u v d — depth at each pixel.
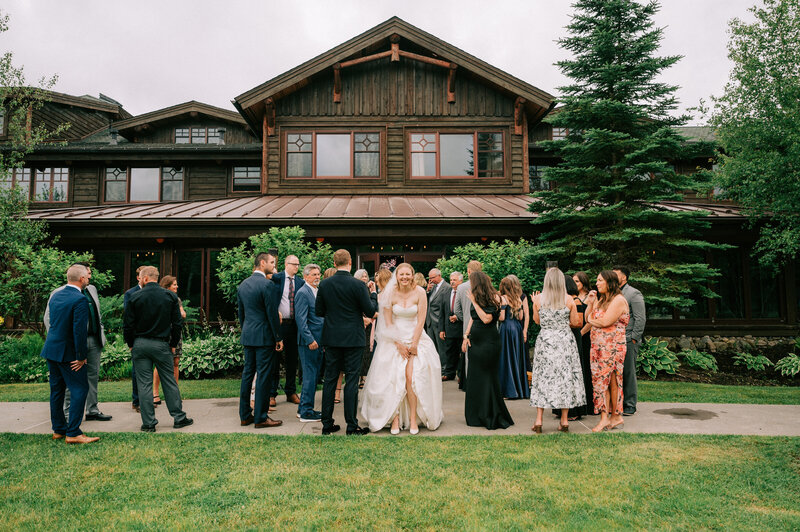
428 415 5.66
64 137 21.47
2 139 19.09
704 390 8.41
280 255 10.45
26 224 11.88
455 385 8.66
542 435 5.43
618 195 10.81
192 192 19.28
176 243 13.52
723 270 13.12
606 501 3.70
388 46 16.69
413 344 5.66
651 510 3.56
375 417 5.62
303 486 3.96
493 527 3.29
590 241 10.91
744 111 11.45
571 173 10.82
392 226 12.63
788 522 3.37
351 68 16.61
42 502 3.70
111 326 10.87
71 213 13.30
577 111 10.95
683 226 10.90
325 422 5.56
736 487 3.96
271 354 5.82
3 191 12.70
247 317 5.77
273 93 15.77
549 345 5.64
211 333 11.51
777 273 13.03
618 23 11.02
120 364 9.91
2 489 3.93
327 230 12.66
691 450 4.86
